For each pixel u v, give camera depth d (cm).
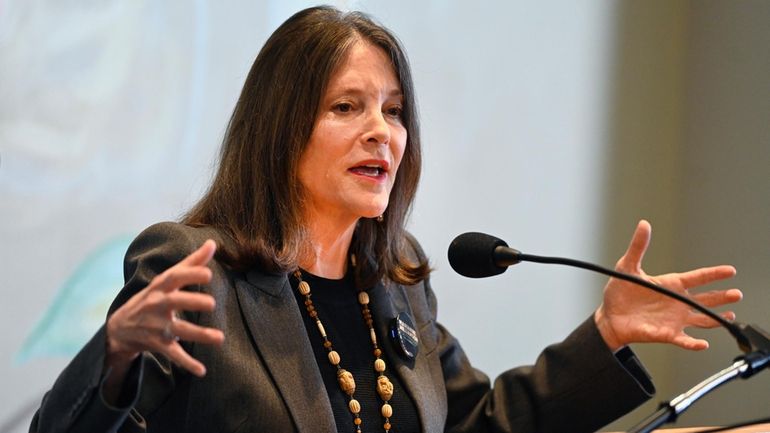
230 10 954
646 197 1220
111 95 891
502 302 1139
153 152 913
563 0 1165
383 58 603
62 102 867
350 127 585
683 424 1191
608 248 1199
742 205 1157
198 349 528
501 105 1127
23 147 851
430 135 1085
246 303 552
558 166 1164
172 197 921
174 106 924
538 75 1150
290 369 545
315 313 595
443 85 1091
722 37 1192
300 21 604
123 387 454
